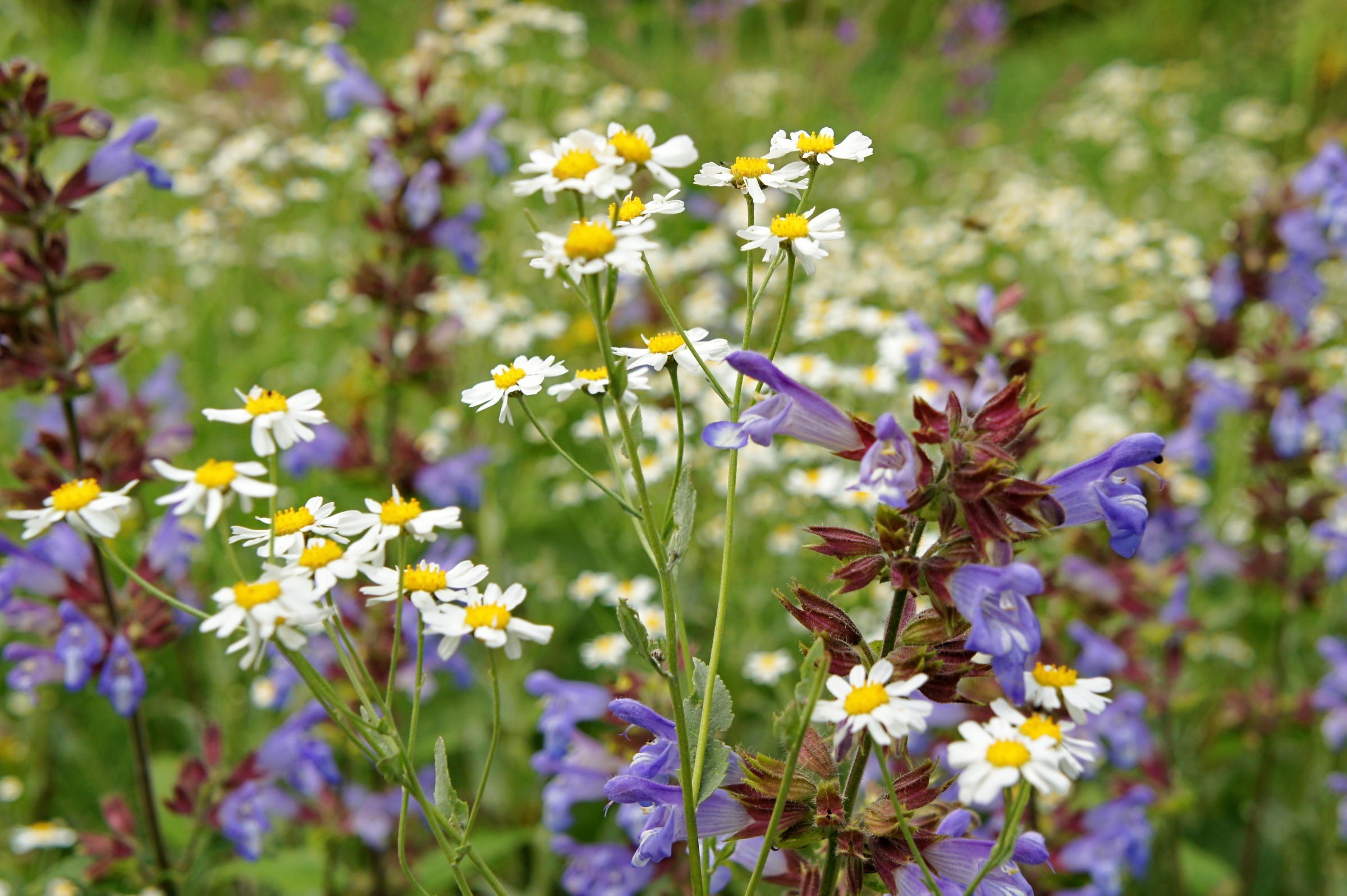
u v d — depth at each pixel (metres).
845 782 0.50
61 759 0.85
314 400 0.45
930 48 1.96
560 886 0.75
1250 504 0.91
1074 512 0.46
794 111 1.47
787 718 0.43
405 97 1.21
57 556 0.62
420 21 1.27
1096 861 0.64
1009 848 0.43
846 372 0.80
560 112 1.40
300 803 0.72
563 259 0.43
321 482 0.91
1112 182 1.76
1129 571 0.73
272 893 0.76
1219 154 1.78
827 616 0.46
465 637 0.70
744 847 0.50
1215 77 2.48
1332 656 0.80
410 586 0.45
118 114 1.60
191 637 0.87
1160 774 0.73
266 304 1.28
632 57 1.63
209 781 0.64
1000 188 1.50
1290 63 2.41
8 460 0.63
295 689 0.75
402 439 0.86
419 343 0.88
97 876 0.62
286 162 1.35
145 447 0.66
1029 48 2.94
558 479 1.05
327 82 1.26
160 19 1.65
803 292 1.02
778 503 0.87
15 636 0.89
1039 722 0.43
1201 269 1.05
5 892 0.69
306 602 0.43
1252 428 0.88
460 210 1.10
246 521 0.88
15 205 0.62
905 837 0.44
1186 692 0.77
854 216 1.47
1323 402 0.84
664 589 0.45
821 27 1.62
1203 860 0.80
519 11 1.26
